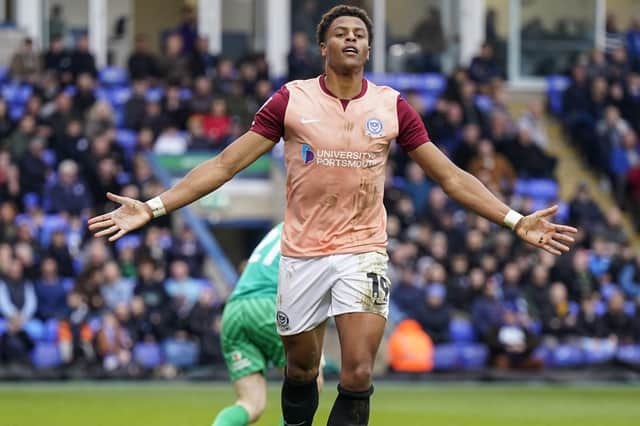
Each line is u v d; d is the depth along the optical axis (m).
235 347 29.72
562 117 86.94
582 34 95.94
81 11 89.75
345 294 23.86
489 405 51.75
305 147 23.86
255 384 29.72
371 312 23.86
